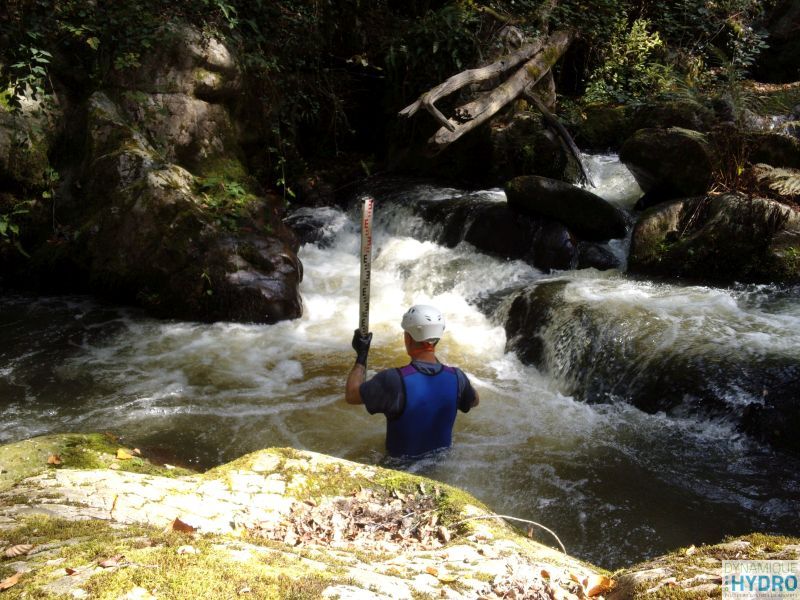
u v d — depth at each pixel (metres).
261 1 9.50
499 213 8.13
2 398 5.64
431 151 8.63
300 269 7.79
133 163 7.71
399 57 10.40
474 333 6.98
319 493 3.10
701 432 5.09
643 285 6.99
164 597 1.76
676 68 11.62
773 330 5.80
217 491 3.00
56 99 8.07
